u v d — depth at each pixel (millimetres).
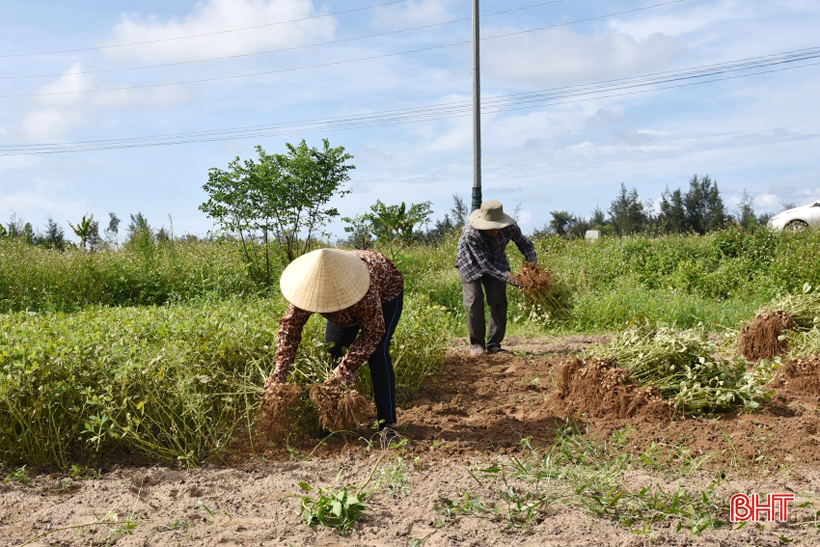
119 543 3070
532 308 9156
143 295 12539
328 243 13602
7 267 12188
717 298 12195
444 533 3113
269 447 4398
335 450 4391
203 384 4562
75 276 12320
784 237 14867
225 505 3512
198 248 14578
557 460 3965
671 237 16922
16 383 4113
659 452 4156
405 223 15734
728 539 3018
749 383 5074
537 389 5883
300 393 4262
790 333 6898
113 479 3928
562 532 3109
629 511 3271
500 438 4562
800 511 3305
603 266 14297
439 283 12523
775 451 4141
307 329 5250
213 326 5184
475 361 7090
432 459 4195
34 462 4141
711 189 33188
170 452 4199
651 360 5285
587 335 9047
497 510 3285
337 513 3166
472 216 7465
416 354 5797
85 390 4137
